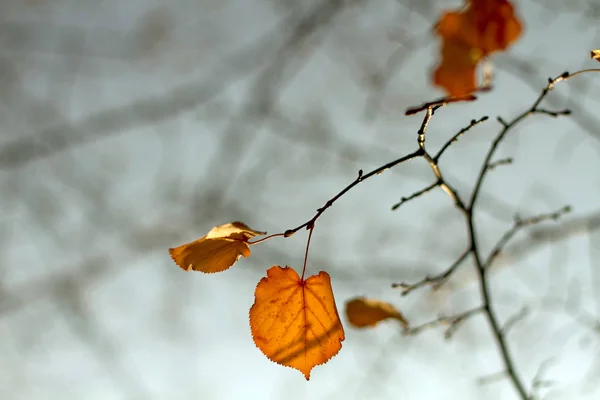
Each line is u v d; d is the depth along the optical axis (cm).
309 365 124
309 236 124
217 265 124
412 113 125
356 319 137
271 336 124
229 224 126
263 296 125
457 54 140
